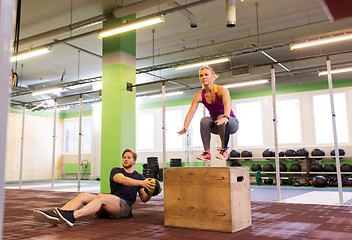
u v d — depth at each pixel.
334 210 4.61
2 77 0.64
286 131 11.89
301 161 11.24
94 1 7.70
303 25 8.84
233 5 6.30
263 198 6.82
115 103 8.14
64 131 17.39
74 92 14.60
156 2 6.78
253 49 8.69
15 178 14.89
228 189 3.12
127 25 6.34
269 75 10.73
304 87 11.61
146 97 15.27
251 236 2.93
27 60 11.38
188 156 13.04
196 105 3.24
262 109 12.33
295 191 8.41
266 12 8.25
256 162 12.26
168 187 3.49
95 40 9.72
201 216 3.26
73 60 11.50
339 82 11.05
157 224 3.57
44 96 14.62
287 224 3.51
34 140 15.92
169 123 14.58
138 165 15.09
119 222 3.71
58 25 8.98
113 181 3.97
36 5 7.80
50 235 3.04
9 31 0.66
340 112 11.05
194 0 7.59
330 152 10.65
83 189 10.01
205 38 10.00
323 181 9.59
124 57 8.34
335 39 6.77
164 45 10.53
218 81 11.11
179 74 13.16
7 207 5.29
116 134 8.03
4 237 2.97
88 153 16.39
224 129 3.01
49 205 5.55
